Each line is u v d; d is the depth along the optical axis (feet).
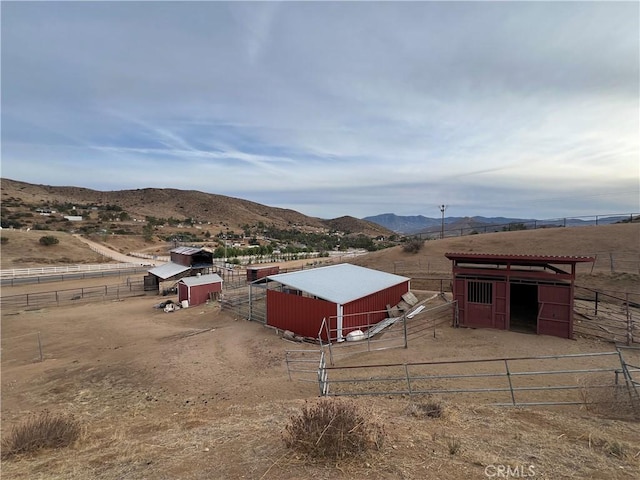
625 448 19.17
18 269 180.34
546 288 53.52
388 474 16.24
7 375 53.31
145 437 26.32
